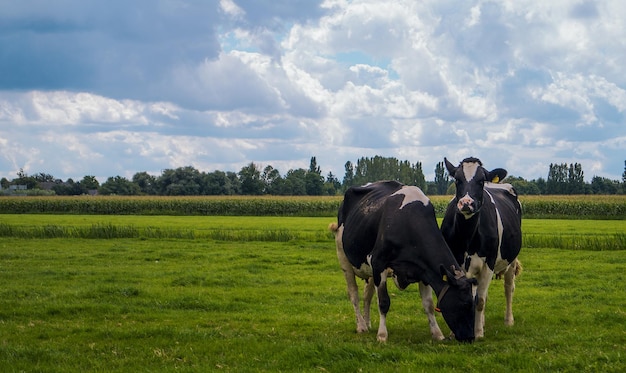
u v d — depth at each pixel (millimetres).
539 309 13922
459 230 10922
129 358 9555
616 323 12109
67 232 35000
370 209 11312
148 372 8734
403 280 10539
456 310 10008
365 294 12227
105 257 23797
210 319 12797
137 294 15406
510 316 12609
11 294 15367
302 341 10492
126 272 19516
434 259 10234
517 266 12695
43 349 9922
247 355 9703
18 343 10586
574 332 11289
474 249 11031
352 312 13625
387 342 10617
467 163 10875
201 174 127125
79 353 9891
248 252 25797
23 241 30750
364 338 11055
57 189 140375
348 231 11664
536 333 11391
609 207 62531
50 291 15836
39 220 55625
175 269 20484
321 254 24875
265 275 19141
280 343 10430
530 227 44719
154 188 132875
